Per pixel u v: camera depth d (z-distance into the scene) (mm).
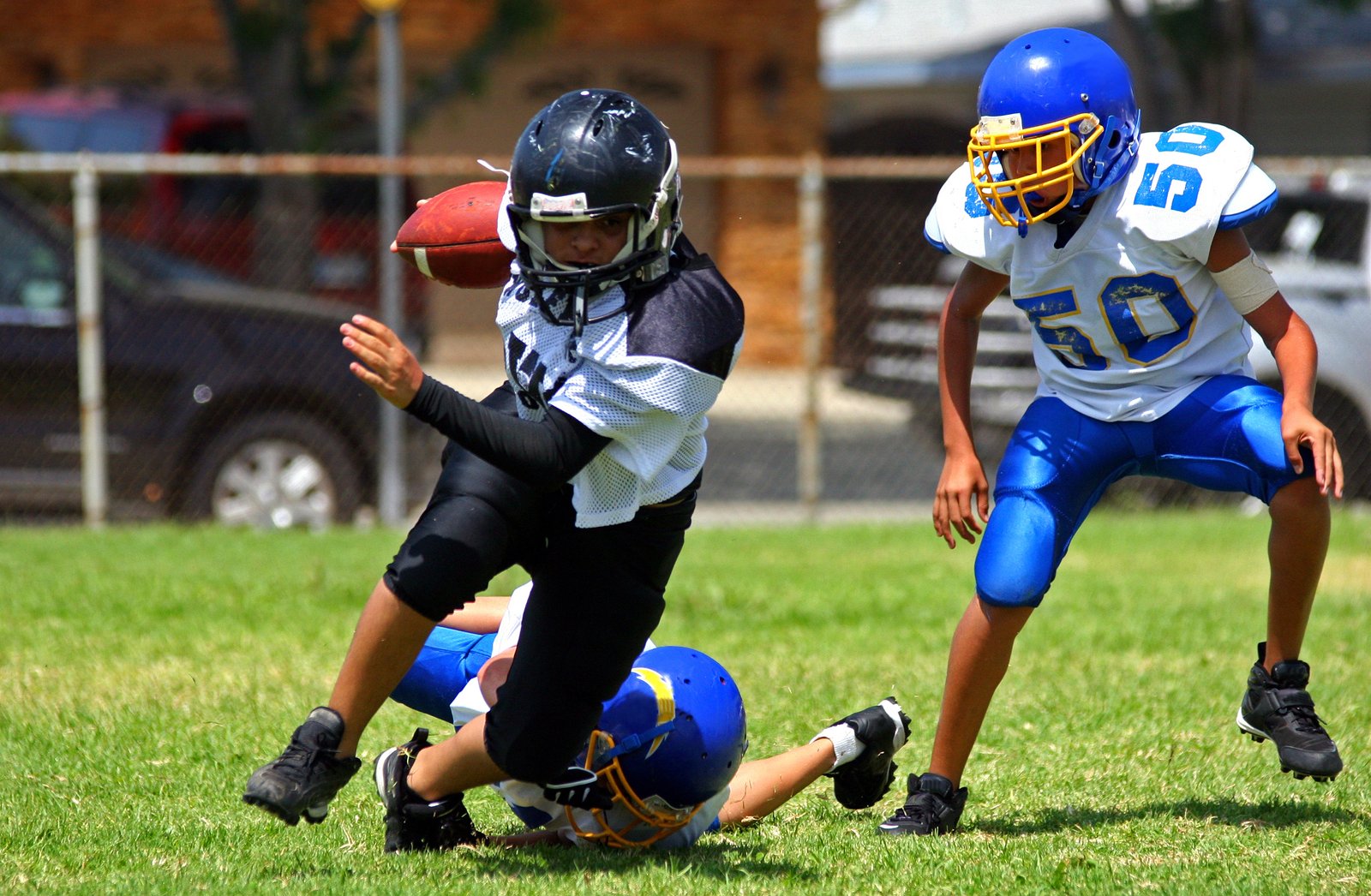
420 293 48062
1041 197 13336
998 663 13867
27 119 50500
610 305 11422
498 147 67938
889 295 45625
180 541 31297
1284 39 62625
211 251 51031
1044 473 13961
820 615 24922
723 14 68312
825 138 70438
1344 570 29875
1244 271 13367
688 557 31688
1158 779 15891
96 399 32688
